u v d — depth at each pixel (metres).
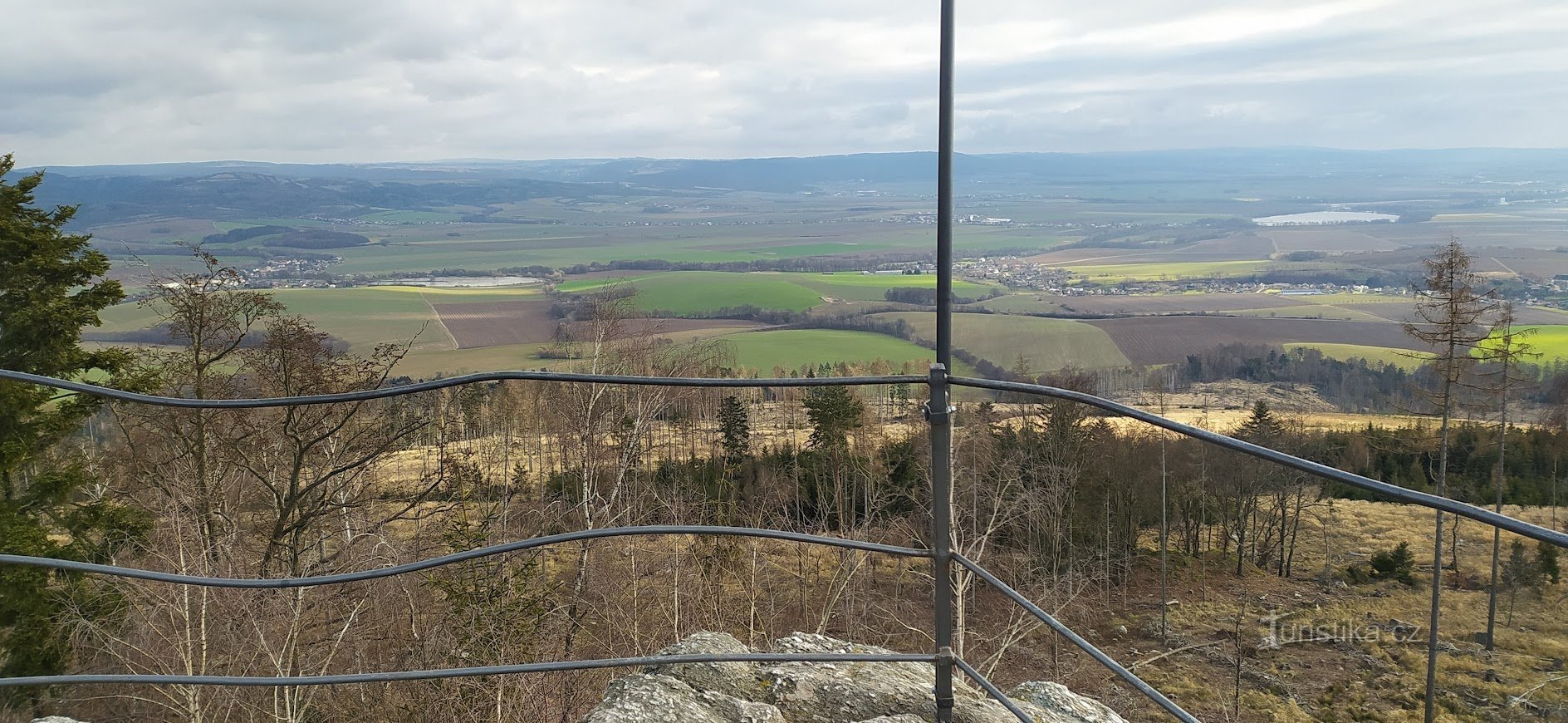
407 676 2.45
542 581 15.10
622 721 2.92
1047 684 3.49
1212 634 24.17
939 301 2.31
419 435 17.80
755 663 3.38
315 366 15.98
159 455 16.19
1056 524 22.66
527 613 14.21
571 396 21.61
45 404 16.83
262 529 16.45
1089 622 24.36
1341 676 22.02
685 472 22.69
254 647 13.26
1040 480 21.88
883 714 3.06
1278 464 1.58
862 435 23.47
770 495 22.56
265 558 15.25
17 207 17.89
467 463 17.42
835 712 3.08
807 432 26.70
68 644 15.04
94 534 16.80
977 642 19.83
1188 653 23.09
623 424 21.16
